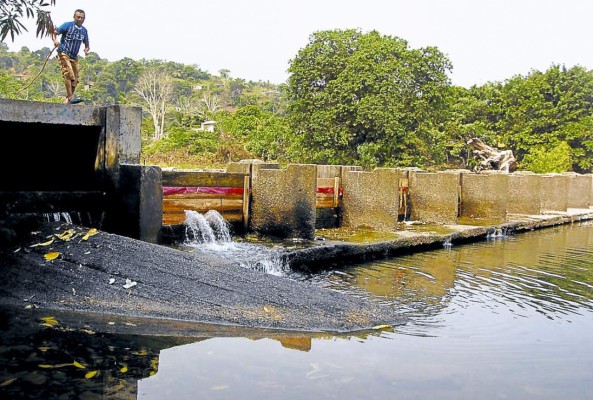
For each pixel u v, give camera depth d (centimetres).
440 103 2936
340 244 884
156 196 763
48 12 569
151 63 10881
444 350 484
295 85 2916
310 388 388
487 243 1215
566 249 1149
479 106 4169
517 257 1015
